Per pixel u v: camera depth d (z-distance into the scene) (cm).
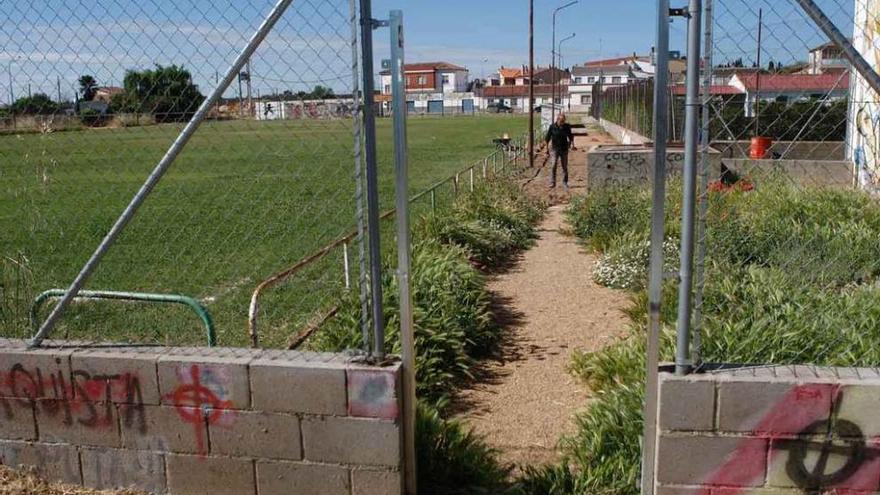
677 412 330
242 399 368
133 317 749
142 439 386
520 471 442
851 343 485
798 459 327
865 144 1190
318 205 1403
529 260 1070
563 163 1850
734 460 330
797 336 491
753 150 1307
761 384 322
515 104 11050
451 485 408
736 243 806
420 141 4103
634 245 929
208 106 371
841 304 574
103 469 395
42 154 655
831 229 869
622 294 848
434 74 13375
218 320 736
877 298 581
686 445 332
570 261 1050
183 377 372
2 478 401
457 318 650
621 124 3622
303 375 358
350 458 362
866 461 323
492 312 779
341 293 658
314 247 1092
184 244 1134
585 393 565
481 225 1095
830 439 323
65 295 404
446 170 2500
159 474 388
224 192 1560
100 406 387
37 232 1179
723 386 324
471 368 627
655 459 342
